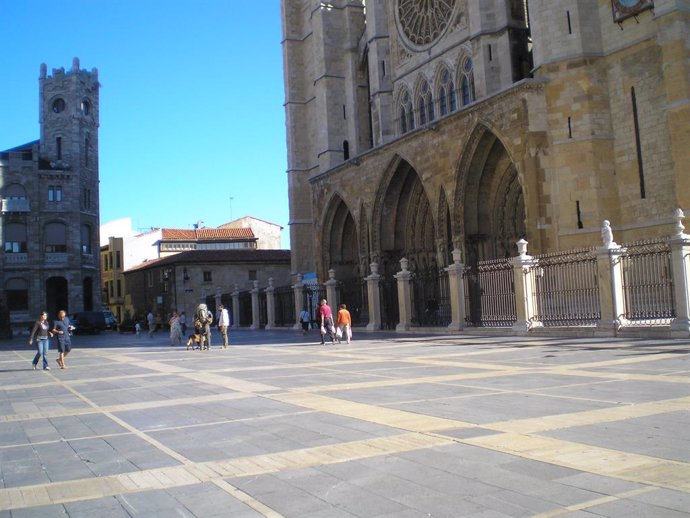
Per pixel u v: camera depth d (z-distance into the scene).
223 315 30.95
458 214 36.88
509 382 12.38
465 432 8.11
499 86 37.53
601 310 22.66
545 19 31.77
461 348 21.64
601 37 31.11
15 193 68.94
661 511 5.06
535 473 6.23
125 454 7.94
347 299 45.88
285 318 52.22
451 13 42.00
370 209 45.44
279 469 6.86
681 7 26.67
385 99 47.97
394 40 47.53
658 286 21.69
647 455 6.64
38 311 68.50
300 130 61.59
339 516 5.36
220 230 101.44
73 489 6.48
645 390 10.56
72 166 71.62
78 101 72.81
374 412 9.83
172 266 73.50
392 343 26.78
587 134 30.45
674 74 26.75
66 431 9.70
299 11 62.50
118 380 16.92
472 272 29.91
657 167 28.86
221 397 12.46
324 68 55.28
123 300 95.62
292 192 60.94
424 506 5.49
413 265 44.34
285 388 13.29
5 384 17.25
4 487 6.69
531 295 26.19
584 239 30.16
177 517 5.51
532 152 31.53
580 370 13.58
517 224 37.28
